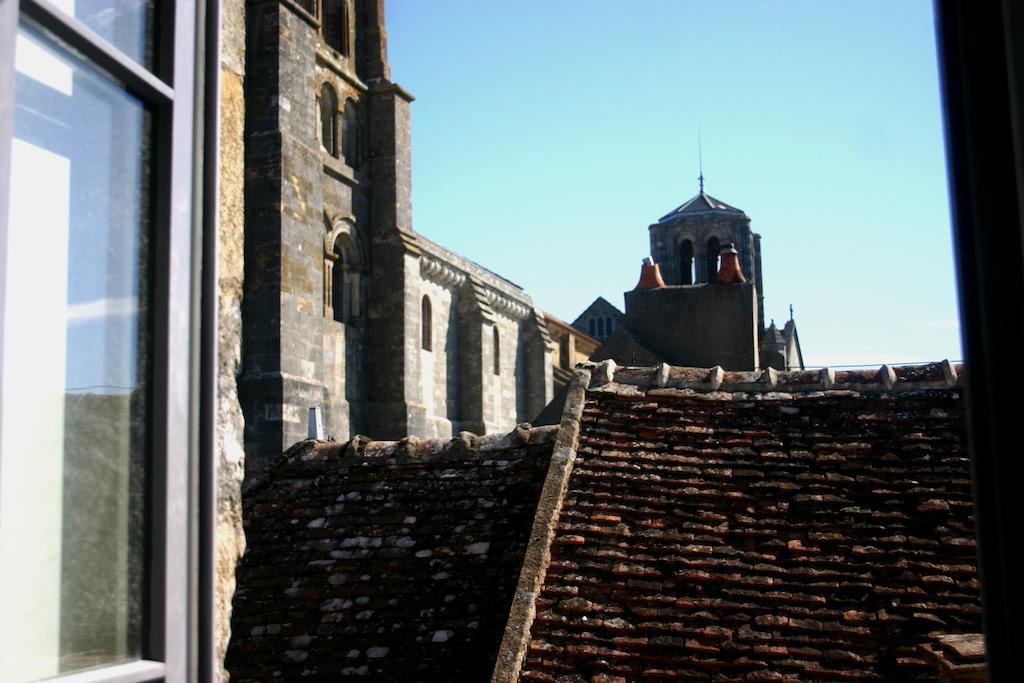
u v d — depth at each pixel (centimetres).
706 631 717
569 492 841
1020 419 156
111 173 265
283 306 2977
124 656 259
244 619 880
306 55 3238
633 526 809
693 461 862
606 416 919
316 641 844
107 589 257
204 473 285
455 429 4272
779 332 7612
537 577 762
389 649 820
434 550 908
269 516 998
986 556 158
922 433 865
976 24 166
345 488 1010
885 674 676
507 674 695
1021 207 155
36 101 238
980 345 162
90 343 255
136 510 267
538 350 4975
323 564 922
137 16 277
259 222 3020
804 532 791
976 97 164
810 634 712
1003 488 156
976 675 604
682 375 961
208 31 301
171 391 274
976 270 163
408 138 3869
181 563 274
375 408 3600
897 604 724
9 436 231
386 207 3722
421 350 4009
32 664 236
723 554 777
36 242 239
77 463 251
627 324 5003
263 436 2884
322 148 3500
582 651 711
